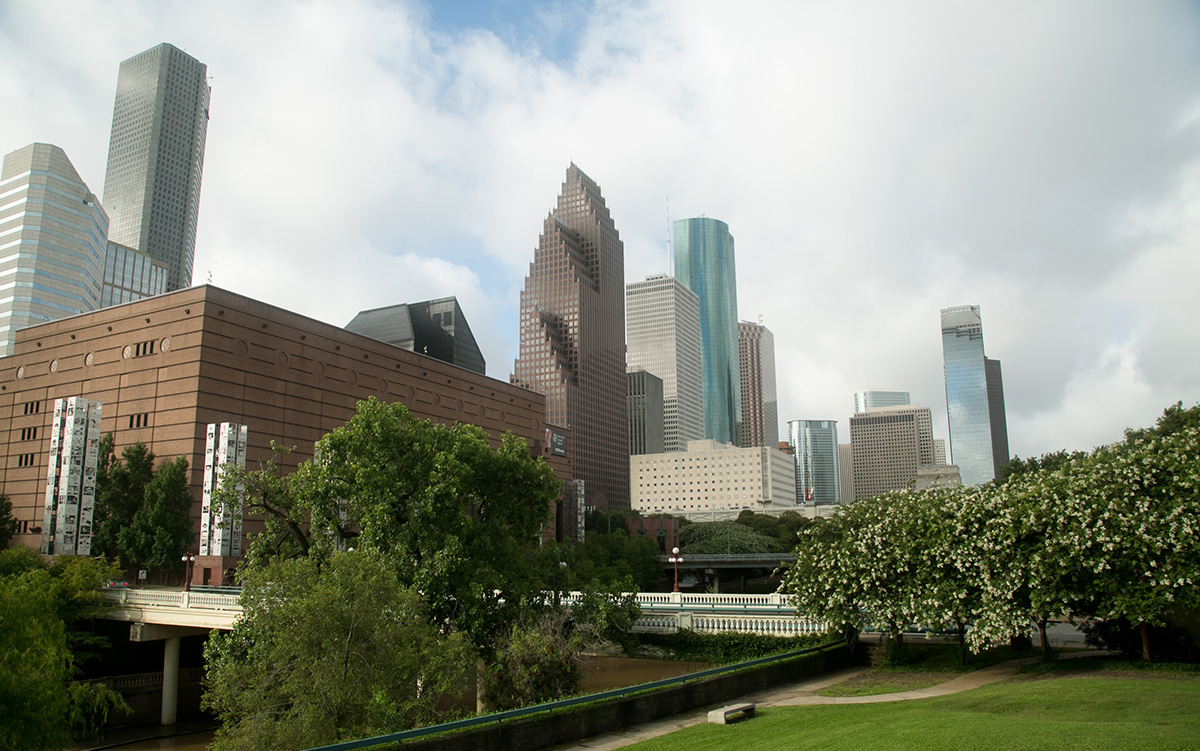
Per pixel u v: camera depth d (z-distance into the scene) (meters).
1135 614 29.31
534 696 30.64
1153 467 31.30
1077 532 30.77
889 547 36.56
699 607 53.66
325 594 29.23
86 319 97.50
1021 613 32.31
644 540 136.75
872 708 26.03
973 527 34.25
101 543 81.00
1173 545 29.22
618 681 46.06
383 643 29.38
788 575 42.41
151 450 87.00
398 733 22.23
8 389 103.56
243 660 34.78
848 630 41.16
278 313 96.00
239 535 74.12
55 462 79.06
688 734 24.52
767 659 35.62
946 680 32.56
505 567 44.28
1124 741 17.36
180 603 54.44
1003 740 18.16
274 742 27.42
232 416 88.44
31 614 34.06
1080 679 27.80
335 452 43.88
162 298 90.19
